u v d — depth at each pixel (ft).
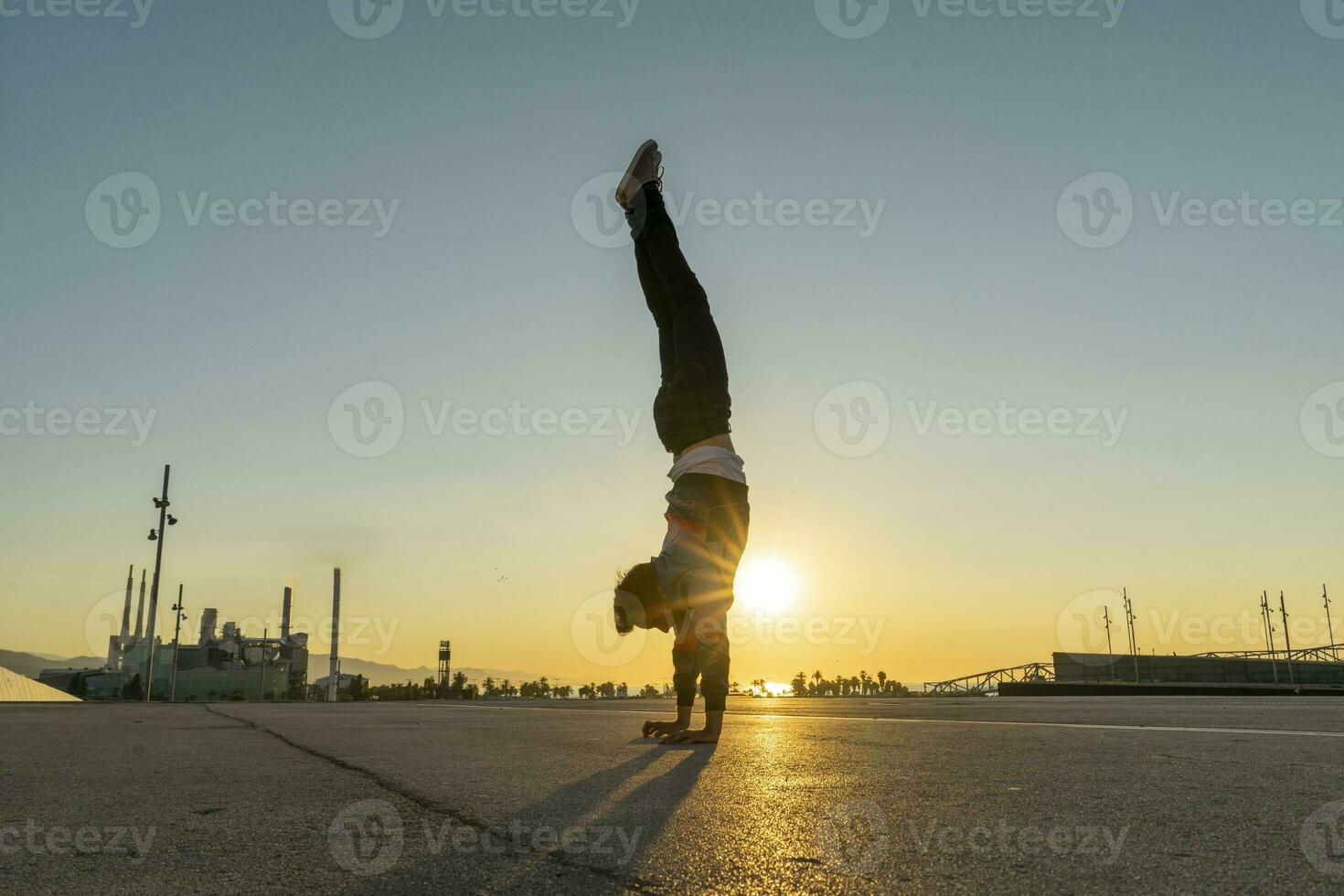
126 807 7.33
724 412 13.08
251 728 17.13
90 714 24.76
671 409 13.00
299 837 6.08
